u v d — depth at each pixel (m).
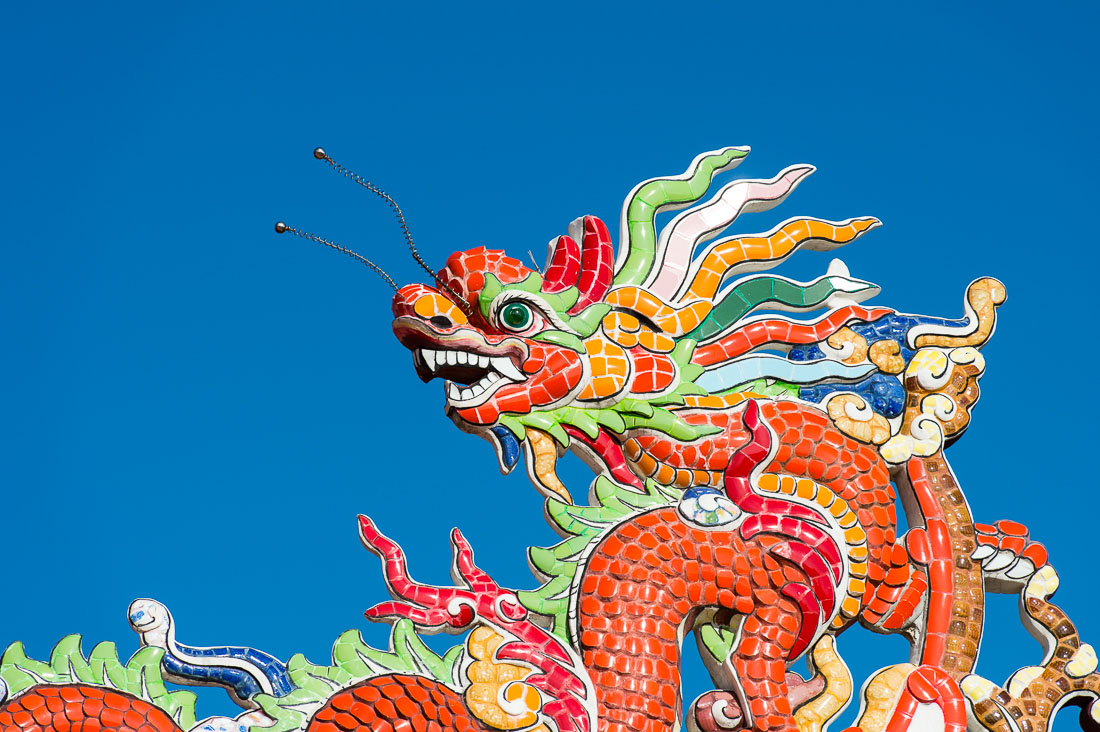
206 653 6.20
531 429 6.93
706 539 6.68
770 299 7.52
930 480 7.18
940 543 7.04
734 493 6.86
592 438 6.93
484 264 7.26
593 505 6.86
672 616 6.50
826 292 7.62
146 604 6.25
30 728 5.90
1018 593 7.14
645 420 6.99
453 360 7.01
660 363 7.13
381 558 6.52
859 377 7.36
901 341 7.55
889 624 6.86
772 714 6.38
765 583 6.62
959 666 6.79
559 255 7.40
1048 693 6.80
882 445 7.22
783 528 6.75
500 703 6.19
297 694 6.12
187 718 6.01
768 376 7.28
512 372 7.00
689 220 7.68
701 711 6.47
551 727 6.19
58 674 6.04
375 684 6.18
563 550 6.60
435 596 6.45
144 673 6.09
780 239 7.71
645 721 6.27
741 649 6.49
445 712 6.16
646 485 6.87
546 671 6.31
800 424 7.11
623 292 7.32
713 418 7.10
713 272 7.53
